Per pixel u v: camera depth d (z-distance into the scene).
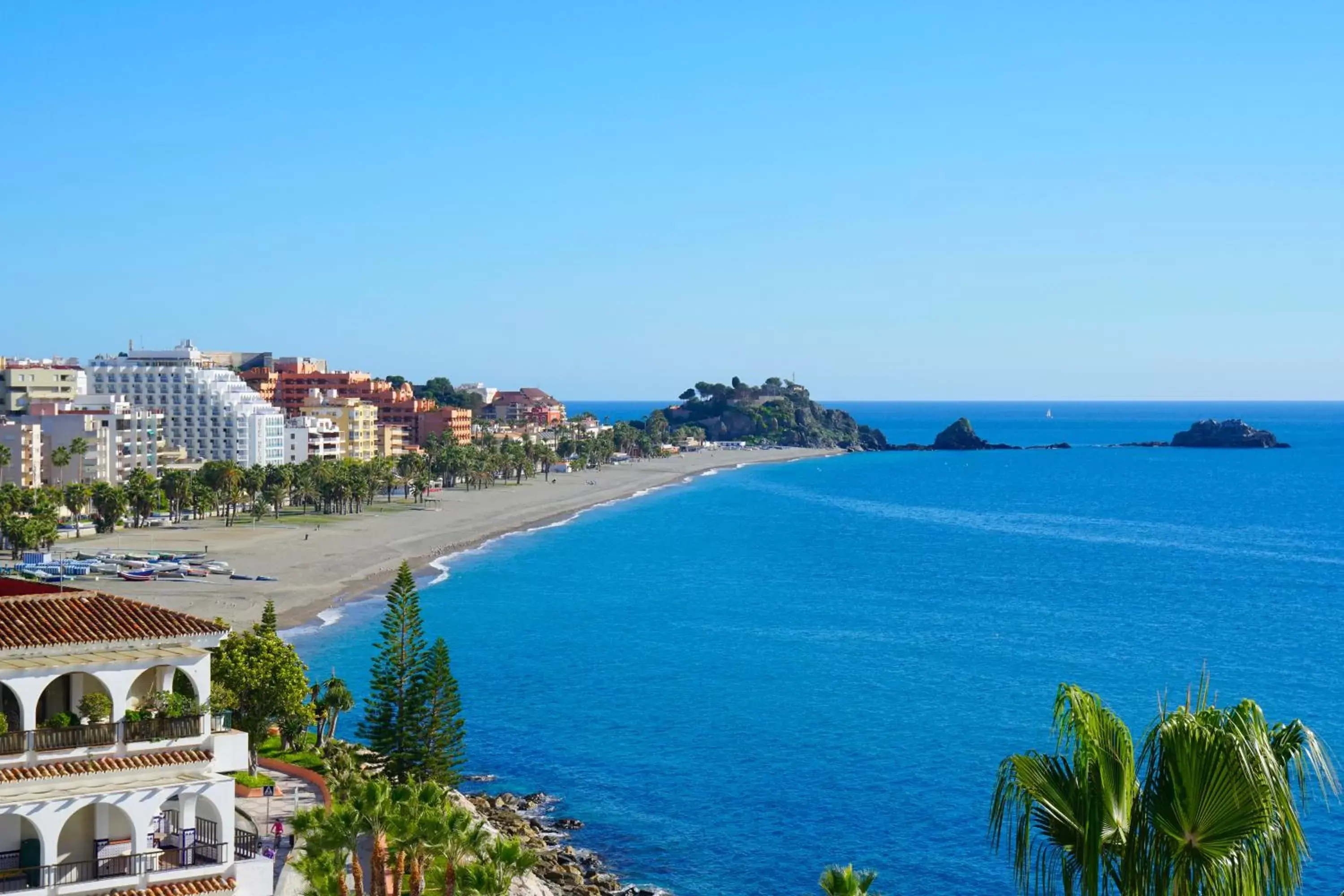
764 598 172.38
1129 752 22.64
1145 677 120.69
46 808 37.66
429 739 75.25
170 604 157.25
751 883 68.31
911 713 104.81
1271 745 23.30
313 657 128.38
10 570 171.38
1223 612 164.12
